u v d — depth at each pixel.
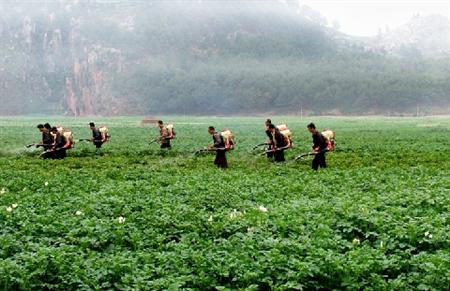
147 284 10.96
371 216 16.16
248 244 13.46
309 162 34.53
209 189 21.69
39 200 19.17
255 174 27.33
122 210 17.83
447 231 14.84
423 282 11.33
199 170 30.11
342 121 151.25
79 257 12.38
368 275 11.84
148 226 15.77
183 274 11.76
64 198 19.94
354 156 39.59
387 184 23.64
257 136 69.12
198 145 49.72
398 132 81.50
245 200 19.81
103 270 11.66
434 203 18.72
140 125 117.06
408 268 12.30
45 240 14.21
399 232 14.28
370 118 187.62
